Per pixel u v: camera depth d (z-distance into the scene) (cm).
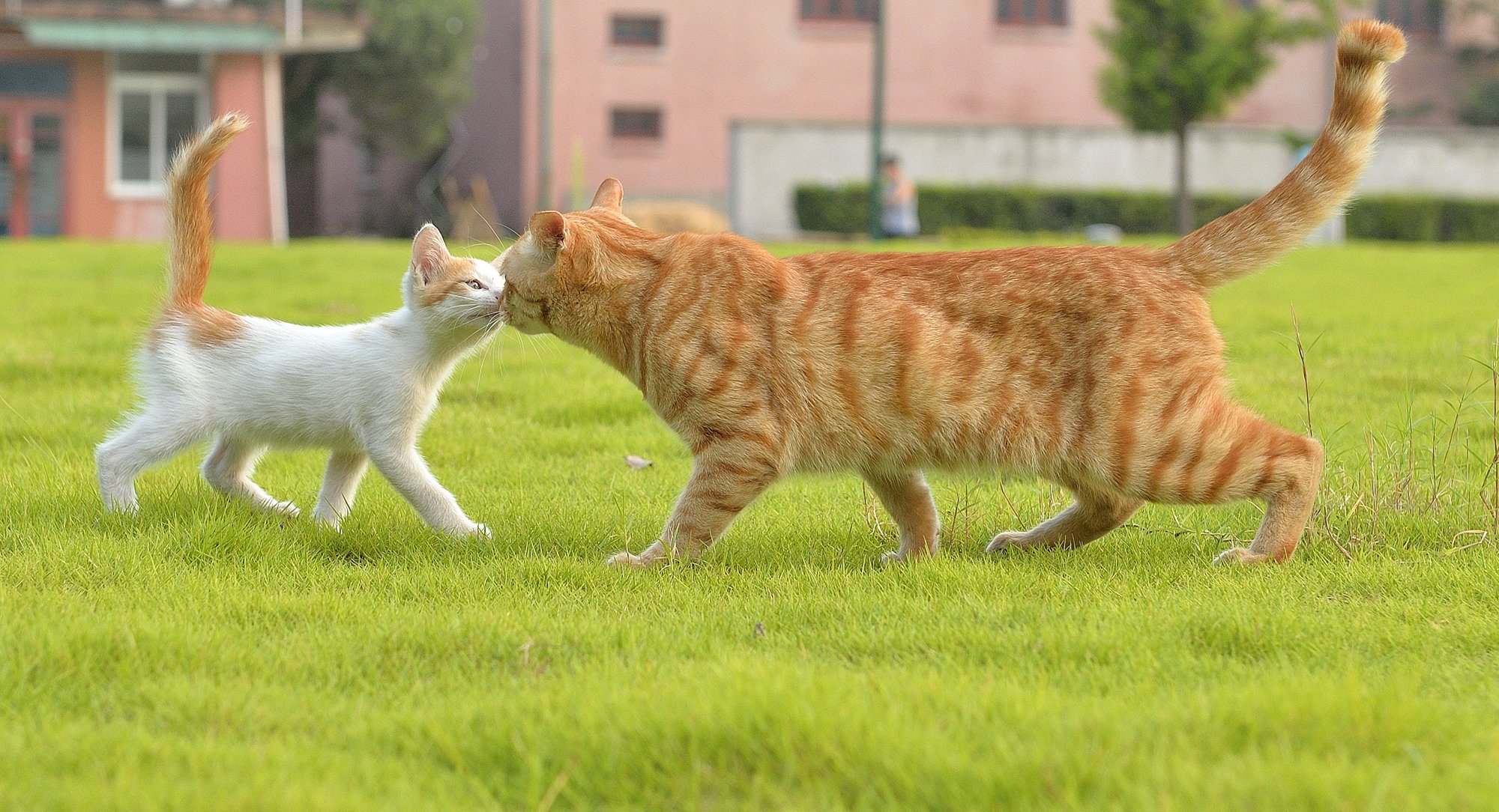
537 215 511
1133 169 3678
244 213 2962
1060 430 488
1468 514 560
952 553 542
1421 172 3675
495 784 304
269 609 430
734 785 300
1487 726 326
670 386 504
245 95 2953
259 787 288
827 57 3947
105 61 2944
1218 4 2933
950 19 3944
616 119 3950
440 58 4006
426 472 564
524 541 542
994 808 284
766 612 437
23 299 1331
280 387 557
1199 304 495
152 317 578
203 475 592
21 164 2948
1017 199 3459
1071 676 371
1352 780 284
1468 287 1570
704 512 503
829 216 3478
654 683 349
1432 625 416
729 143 3709
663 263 517
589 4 3884
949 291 496
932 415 490
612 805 297
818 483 677
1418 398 841
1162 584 477
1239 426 490
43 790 292
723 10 3909
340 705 348
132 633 385
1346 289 1543
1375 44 488
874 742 304
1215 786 283
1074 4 3969
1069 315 487
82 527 525
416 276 559
